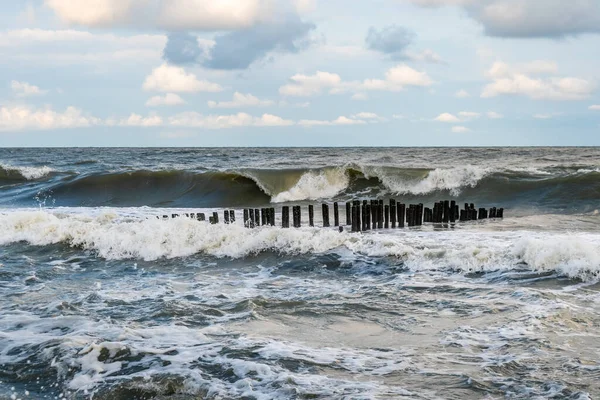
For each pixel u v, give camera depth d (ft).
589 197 72.02
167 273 39.81
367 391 19.16
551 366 20.95
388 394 18.93
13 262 43.75
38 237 49.11
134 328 26.45
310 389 19.40
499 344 23.50
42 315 29.07
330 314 28.55
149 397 19.48
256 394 19.19
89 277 38.93
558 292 31.14
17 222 51.78
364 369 21.17
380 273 37.11
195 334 25.29
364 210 53.62
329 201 82.07
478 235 48.78
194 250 44.75
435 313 28.27
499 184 79.51
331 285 34.81
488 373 20.48
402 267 37.78
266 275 38.32
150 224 48.26
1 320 28.12
